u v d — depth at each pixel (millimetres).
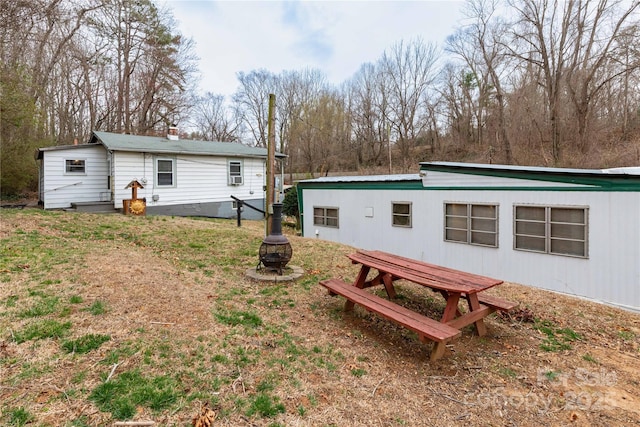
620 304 4801
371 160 30453
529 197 5727
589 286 5094
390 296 4371
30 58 12359
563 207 5336
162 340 2752
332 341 3143
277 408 2100
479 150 25062
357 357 2877
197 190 13031
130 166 11391
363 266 4117
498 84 20094
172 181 12383
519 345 3236
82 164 11508
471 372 2727
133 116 21469
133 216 9875
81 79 20344
